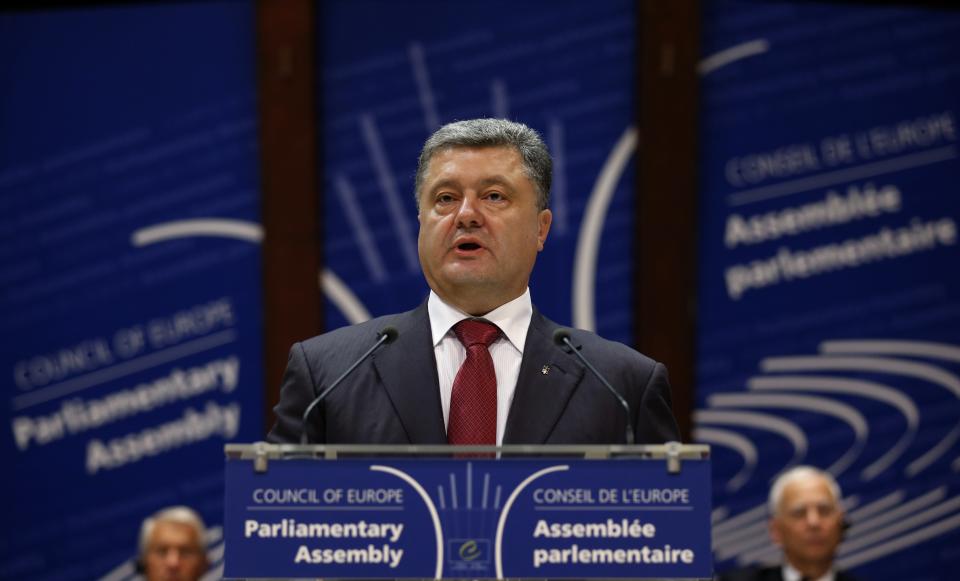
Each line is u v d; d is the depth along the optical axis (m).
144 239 16.95
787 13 16.84
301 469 6.05
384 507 6.02
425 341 7.37
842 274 16.64
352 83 16.86
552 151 16.69
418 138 16.78
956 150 16.78
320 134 16.84
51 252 16.98
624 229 16.70
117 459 16.78
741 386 16.58
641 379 7.32
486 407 7.14
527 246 7.51
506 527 6.01
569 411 7.10
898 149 16.77
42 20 17.23
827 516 14.54
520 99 16.75
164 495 16.70
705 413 16.55
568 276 16.66
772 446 16.48
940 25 16.86
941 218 16.72
